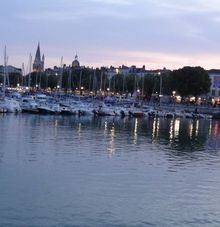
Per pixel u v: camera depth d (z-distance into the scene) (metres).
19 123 86.25
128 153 54.72
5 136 64.25
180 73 187.12
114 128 90.62
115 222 28.28
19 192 33.53
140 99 190.88
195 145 68.50
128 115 138.00
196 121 143.25
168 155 55.09
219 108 176.00
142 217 29.45
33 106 115.19
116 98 180.75
